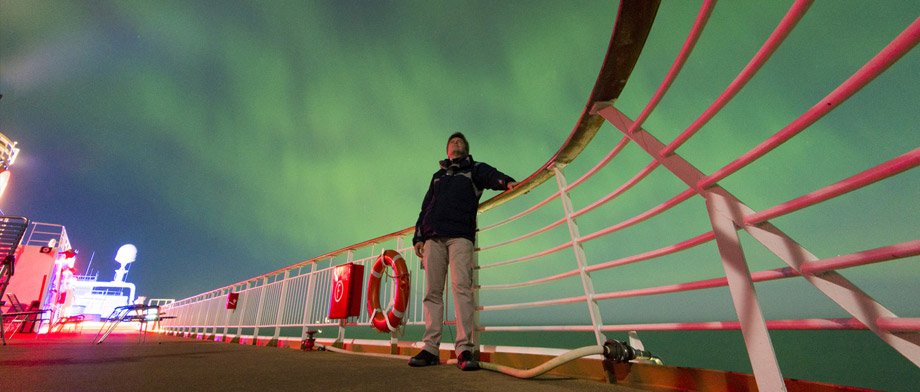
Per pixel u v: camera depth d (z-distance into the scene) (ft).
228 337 23.62
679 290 4.82
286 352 12.25
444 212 9.09
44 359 8.84
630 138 5.14
